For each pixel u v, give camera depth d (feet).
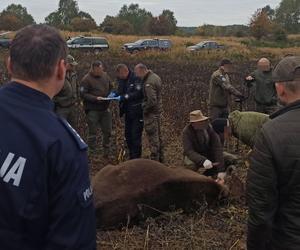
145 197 15.64
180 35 253.24
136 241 14.93
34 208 5.55
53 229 5.59
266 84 27.66
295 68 7.88
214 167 19.65
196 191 16.56
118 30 252.21
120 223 15.48
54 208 5.61
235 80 53.93
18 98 5.85
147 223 15.71
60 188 5.61
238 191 18.03
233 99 34.17
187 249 14.61
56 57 5.94
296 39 217.36
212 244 14.88
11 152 5.61
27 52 5.80
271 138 7.74
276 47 185.37
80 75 57.41
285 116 7.83
